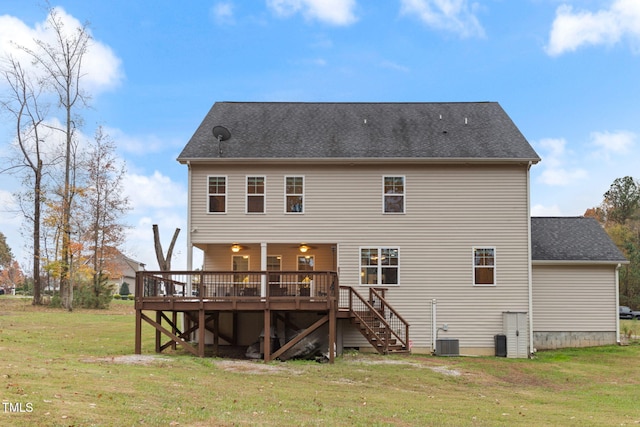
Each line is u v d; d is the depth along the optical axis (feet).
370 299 65.26
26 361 42.09
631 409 39.17
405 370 52.44
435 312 66.90
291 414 31.22
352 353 62.85
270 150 68.44
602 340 74.23
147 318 57.93
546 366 59.41
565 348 73.26
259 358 60.13
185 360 51.31
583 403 41.60
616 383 51.75
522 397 43.96
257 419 28.99
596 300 74.59
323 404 35.24
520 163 67.87
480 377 51.90
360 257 67.46
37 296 117.29
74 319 89.71
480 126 74.49
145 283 58.29
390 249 67.67
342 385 43.73
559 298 74.49
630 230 187.52
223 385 39.50
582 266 74.90
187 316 69.10
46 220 114.32
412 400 39.22
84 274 124.36
